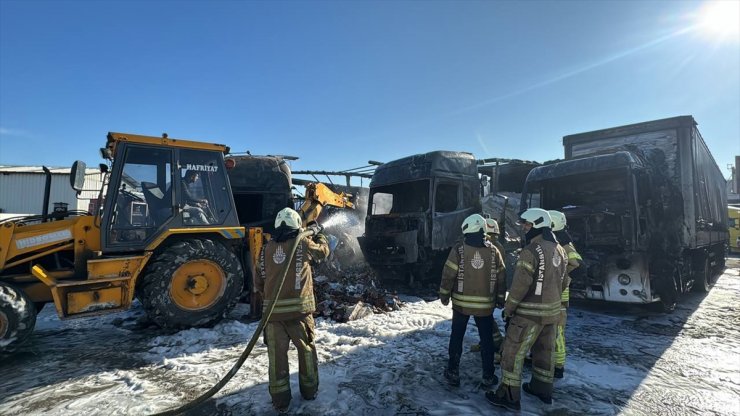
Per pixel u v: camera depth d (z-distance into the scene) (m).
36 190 22.39
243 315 6.40
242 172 8.25
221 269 5.66
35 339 5.27
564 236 4.01
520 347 3.24
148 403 3.39
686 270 7.99
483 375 3.65
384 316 6.25
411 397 3.49
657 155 7.80
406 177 8.99
